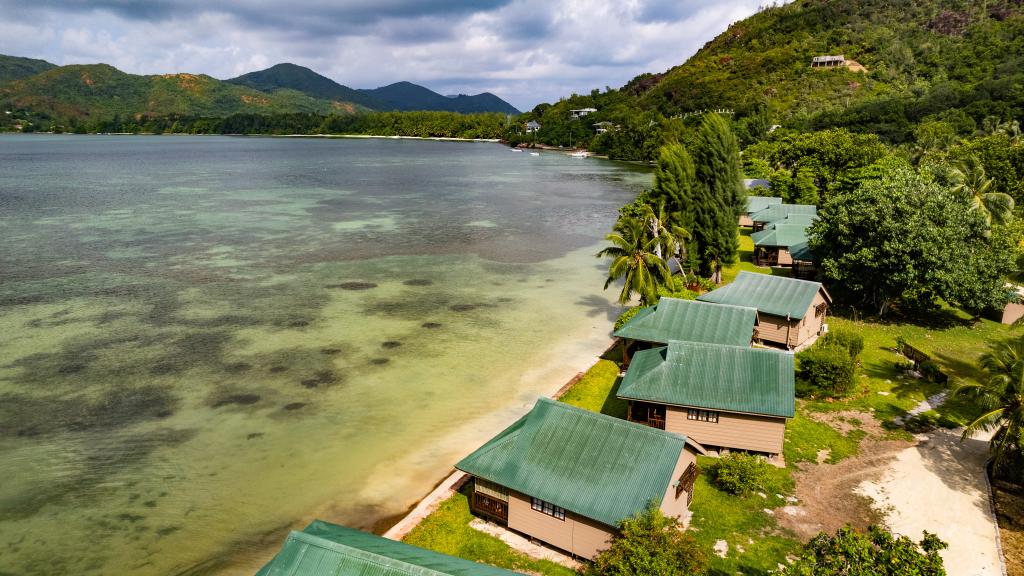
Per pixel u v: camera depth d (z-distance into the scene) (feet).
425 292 210.38
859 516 93.30
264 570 64.95
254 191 455.63
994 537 87.97
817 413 126.52
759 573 80.07
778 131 571.28
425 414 126.82
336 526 75.77
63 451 112.57
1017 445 100.83
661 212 198.59
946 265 165.68
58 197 407.85
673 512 87.56
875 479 102.89
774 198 320.09
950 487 100.32
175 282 216.74
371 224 332.80
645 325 141.18
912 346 159.43
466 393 136.15
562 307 196.24
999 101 469.57
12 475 105.09
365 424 122.93
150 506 97.76
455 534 89.45
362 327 176.04
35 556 86.63
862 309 192.03
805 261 219.61
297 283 218.38
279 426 121.90
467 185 513.45
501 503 90.22
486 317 185.68
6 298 195.52
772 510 94.84
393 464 109.50
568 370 148.46
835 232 188.03
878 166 294.66
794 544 86.53
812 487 100.99
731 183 213.46
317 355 155.84
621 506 80.48
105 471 106.83
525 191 476.54
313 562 64.64
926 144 363.35
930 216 173.37
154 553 87.56
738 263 251.60
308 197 429.79
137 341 163.22
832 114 559.79
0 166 614.34
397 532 89.76
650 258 161.07
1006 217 213.25
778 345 160.76
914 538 87.66
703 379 113.29
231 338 166.30
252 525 93.61
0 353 153.69
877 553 63.26
